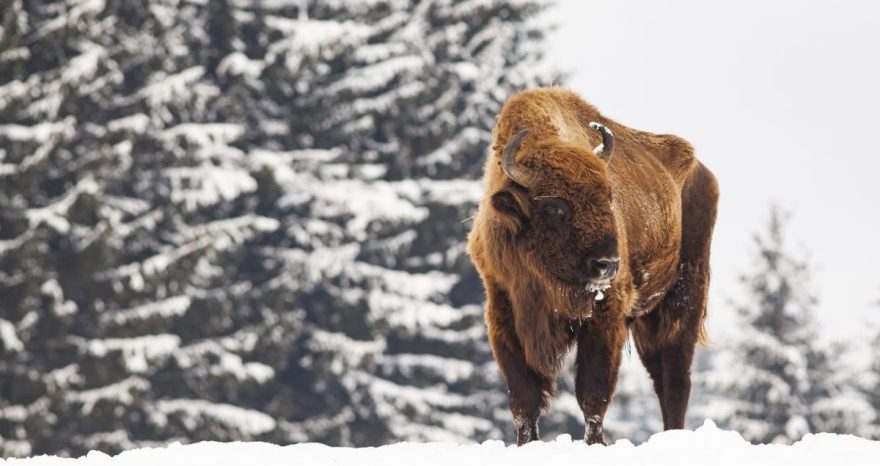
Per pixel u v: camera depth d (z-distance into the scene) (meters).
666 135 42.81
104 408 111.38
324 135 142.88
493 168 36.28
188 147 122.94
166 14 125.88
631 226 37.53
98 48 114.06
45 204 116.88
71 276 115.44
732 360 150.38
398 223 134.38
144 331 116.19
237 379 120.62
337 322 134.25
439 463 27.73
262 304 127.00
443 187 144.38
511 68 160.12
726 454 26.72
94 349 112.81
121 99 124.56
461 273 144.62
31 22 118.88
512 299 34.56
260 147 138.38
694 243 42.41
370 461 28.41
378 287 134.12
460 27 154.88
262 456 29.80
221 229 120.06
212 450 30.81
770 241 154.12
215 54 135.50
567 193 32.81
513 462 27.25
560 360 34.38
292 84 140.00
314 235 131.88
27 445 108.25
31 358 114.62
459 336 142.38
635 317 40.59
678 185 41.53
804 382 147.12
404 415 135.25
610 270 32.38
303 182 134.00
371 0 144.50
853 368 151.62
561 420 140.75
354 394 134.88
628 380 147.50
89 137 120.31
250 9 136.62
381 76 140.88
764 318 152.50
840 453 26.81
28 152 110.62
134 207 122.94
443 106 147.25
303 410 134.12
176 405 119.69
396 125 146.38
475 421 139.62
